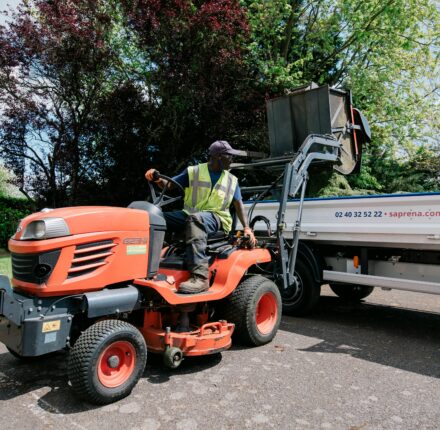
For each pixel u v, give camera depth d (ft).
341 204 18.75
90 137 35.81
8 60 32.86
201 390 11.75
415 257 17.71
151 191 13.89
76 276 11.02
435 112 48.93
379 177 50.47
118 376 11.13
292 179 17.03
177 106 34.76
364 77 42.91
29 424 9.84
